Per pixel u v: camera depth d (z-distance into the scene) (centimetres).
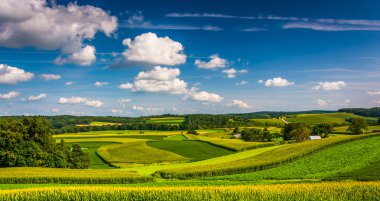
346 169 6125
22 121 8650
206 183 5503
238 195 4150
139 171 7644
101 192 4303
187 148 12300
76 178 5862
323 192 4125
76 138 16225
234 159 8956
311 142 9956
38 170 6994
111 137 16588
